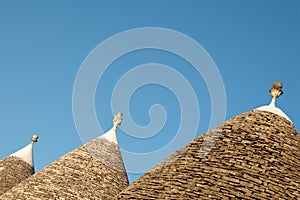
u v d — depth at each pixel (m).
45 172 25.89
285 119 20.31
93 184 25.81
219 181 17.38
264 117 20.14
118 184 26.62
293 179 17.59
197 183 17.48
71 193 24.98
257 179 17.36
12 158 35.03
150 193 17.89
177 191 17.44
